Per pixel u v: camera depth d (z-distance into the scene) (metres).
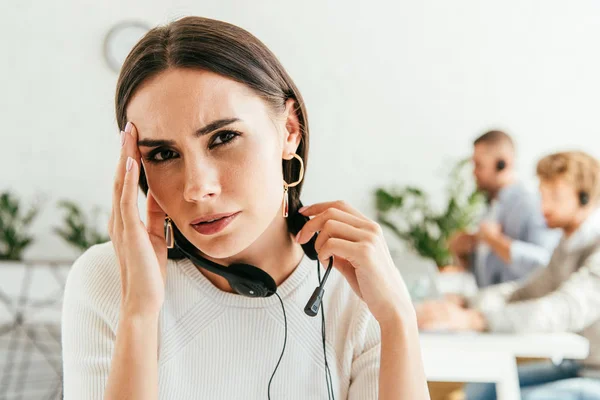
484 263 2.77
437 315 1.78
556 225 2.18
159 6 3.74
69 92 3.68
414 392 0.72
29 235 3.61
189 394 0.79
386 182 3.82
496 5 3.81
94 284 0.79
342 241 0.75
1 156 3.62
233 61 0.66
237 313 0.80
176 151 0.67
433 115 3.83
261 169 0.68
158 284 0.71
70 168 3.67
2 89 3.63
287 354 0.81
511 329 1.76
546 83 3.77
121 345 0.68
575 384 1.84
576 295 1.90
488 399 1.45
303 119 0.78
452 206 3.31
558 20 3.78
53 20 3.67
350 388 0.83
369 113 3.84
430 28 3.84
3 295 3.20
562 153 2.22
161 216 0.78
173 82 0.64
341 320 0.85
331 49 3.84
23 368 2.97
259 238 0.80
